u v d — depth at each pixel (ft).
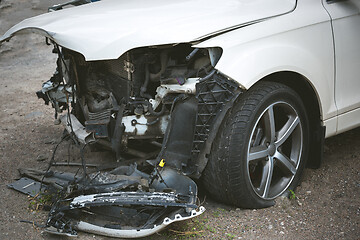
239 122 9.43
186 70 9.58
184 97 9.22
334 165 12.47
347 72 11.46
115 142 9.91
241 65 9.20
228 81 9.17
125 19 9.96
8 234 9.52
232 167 9.46
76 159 13.06
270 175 10.19
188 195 9.19
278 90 9.95
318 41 10.62
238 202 9.93
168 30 9.24
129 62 9.88
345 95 11.59
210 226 9.64
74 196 9.72
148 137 9.90
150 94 10.19
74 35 9.55
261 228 9.60
